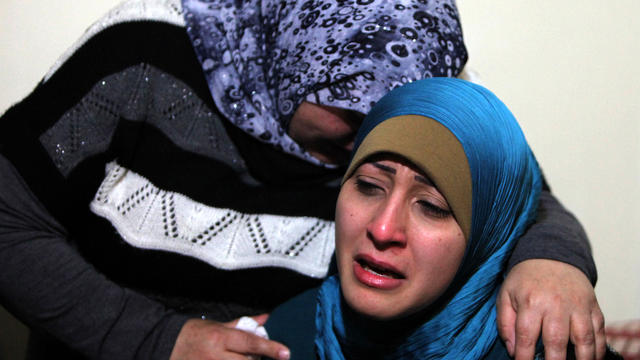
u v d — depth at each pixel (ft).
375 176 2.35
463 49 3.10
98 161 3.25
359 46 2.89
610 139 5.59
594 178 5.65
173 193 3.40
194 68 3.37
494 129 2.43
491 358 2.55
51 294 2.99
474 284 2.58
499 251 2.64
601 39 5.44
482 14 5.36
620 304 5.84
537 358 2.39
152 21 3.35
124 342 3.01
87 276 3.06
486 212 2.43
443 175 2.24
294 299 3.18
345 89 2.88
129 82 3.26
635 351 3.93
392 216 2.26
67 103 3.14
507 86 5.47
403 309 2.35
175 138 3.40
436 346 2.55
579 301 2.40
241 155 3.47
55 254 3.04
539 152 5.58
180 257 3.45
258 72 3.34
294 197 3.51
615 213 5.71
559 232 2.81
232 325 3.00
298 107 3.06
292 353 2.96
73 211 3.23
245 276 3.51
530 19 5.38
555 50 5.44
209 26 3.38
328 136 3.14
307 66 2.98
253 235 3.48
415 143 2.25
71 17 5.01
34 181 3.02
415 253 2.30
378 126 2.42
